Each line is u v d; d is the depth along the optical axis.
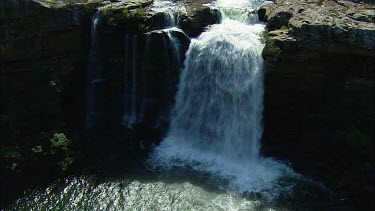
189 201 25.97
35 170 28.55
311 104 28.88
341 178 27.14
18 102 30.64
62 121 31.36
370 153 26.73
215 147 30.55
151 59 31.27
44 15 29.92
